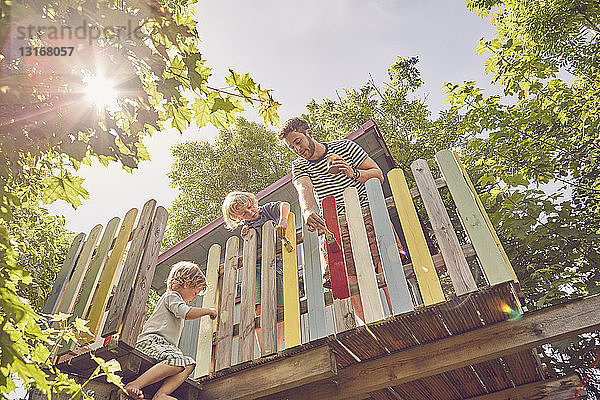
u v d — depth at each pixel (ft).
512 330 9.34
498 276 8.79
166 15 6.59
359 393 10.03
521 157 28.27
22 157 6.58
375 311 9.65
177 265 12.52
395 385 10.14
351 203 11.59
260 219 13.34
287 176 22.40
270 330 10.57
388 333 9.65
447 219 10.21
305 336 15.35
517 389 11.56
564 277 24.31
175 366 9.45
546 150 28.32
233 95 7.19
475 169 29.76
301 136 12.83
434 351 9.86
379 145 23.00
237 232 23.79
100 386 8.93
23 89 5.57
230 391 10.18
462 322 9.52
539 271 24.40
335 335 9.68
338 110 48.08
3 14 5.06
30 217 22.17
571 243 24.44
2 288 4.73
